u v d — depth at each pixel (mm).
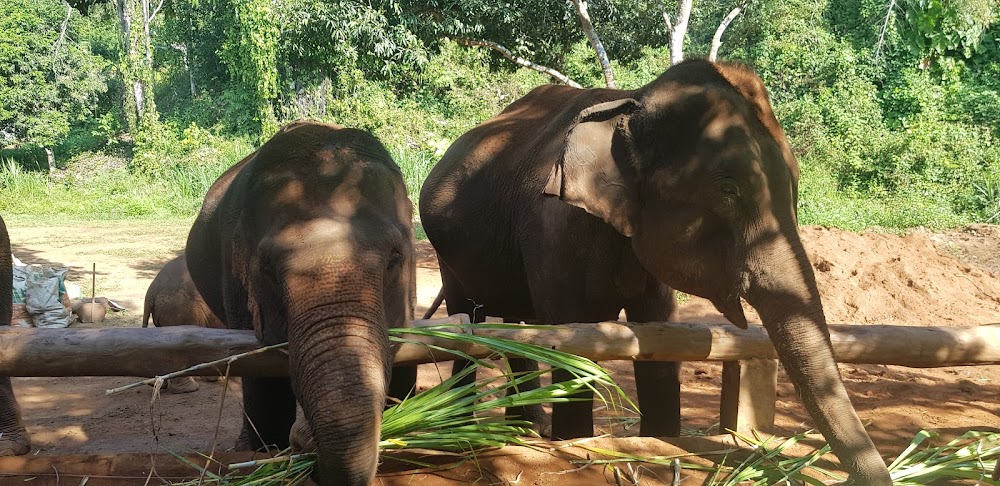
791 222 3361
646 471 3613
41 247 14242
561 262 4262
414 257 3654
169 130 26266
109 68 36688
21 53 29359
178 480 3461
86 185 25047
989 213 14883
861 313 8391
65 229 17188
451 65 22938
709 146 3516
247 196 3332
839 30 24234
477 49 22938
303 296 2852
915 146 17078
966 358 4156
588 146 3803
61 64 30547
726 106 3564
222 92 34219
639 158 3734
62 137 32625
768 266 3275
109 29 42125
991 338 4156
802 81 21203
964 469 3520
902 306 8555
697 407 5707
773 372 4020
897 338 4105
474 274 5477
